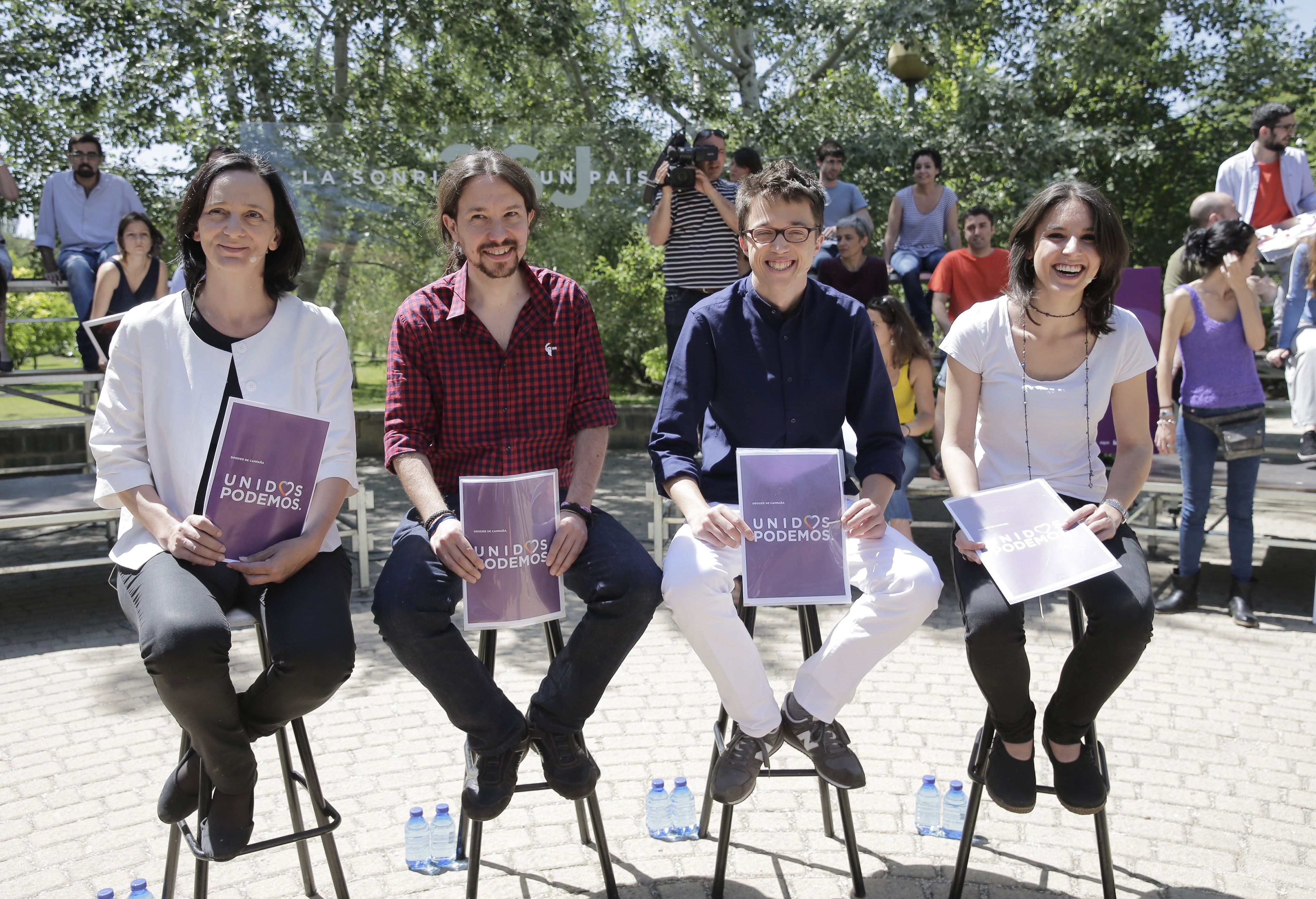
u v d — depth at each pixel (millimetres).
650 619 2441
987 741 2498
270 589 2334
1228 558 6238
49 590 5688
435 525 2385
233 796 2223
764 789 3152
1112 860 2656
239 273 2393
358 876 2619
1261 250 6309
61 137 11047
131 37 10078
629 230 10352
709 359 2775
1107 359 2701
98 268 6812
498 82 11383
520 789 2395
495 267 2541
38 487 5535
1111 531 2465
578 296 2719
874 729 3559
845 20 12031
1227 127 14867
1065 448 2756
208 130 10359
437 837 2705
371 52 10898
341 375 2555
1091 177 13391
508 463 2648
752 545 2480
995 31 13109
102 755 3428
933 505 8078
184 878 2625
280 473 2277
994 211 12727
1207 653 4434
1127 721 3641
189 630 2029
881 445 2736
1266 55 14836
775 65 14312
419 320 2586
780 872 2633
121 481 2322
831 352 2777
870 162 12070
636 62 12023
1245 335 4871
